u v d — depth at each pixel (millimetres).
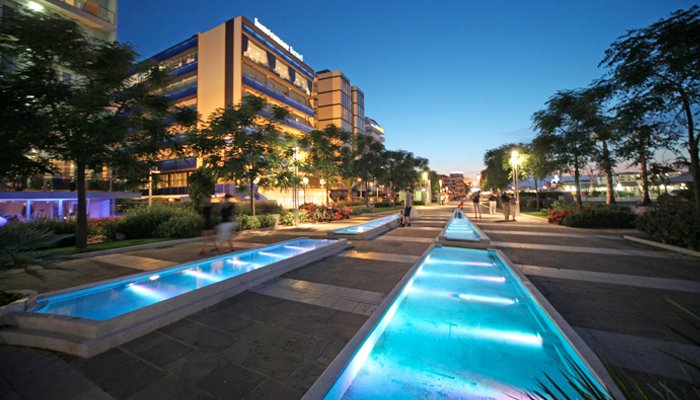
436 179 72500
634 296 4137
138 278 5051
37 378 2369
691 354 2543
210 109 30859
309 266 6199
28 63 7773
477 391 2104
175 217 11039
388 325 3252
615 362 2434
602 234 10461
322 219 17422
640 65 9953
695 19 8617
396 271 5742
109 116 8391
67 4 19875
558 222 13586
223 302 4105
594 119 15852
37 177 15992
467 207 37500
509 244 8539
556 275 5273
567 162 18062
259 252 7867
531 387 2127
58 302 3963
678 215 7629
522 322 3287
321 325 3340
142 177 9875
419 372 2367
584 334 2996
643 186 18469
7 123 6391
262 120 14828
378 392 2139
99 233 10992
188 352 2764
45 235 3920
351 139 30812
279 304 4023
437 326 3209
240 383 2270
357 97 63344
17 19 7141
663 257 6629
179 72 33188
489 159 36656
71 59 7957
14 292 3869
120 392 2180
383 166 32938
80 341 2770
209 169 12984
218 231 8141
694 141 9945
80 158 7758
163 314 3428
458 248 7891
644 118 11156
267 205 19297
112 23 22734
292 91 42344
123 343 2939
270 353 2729
